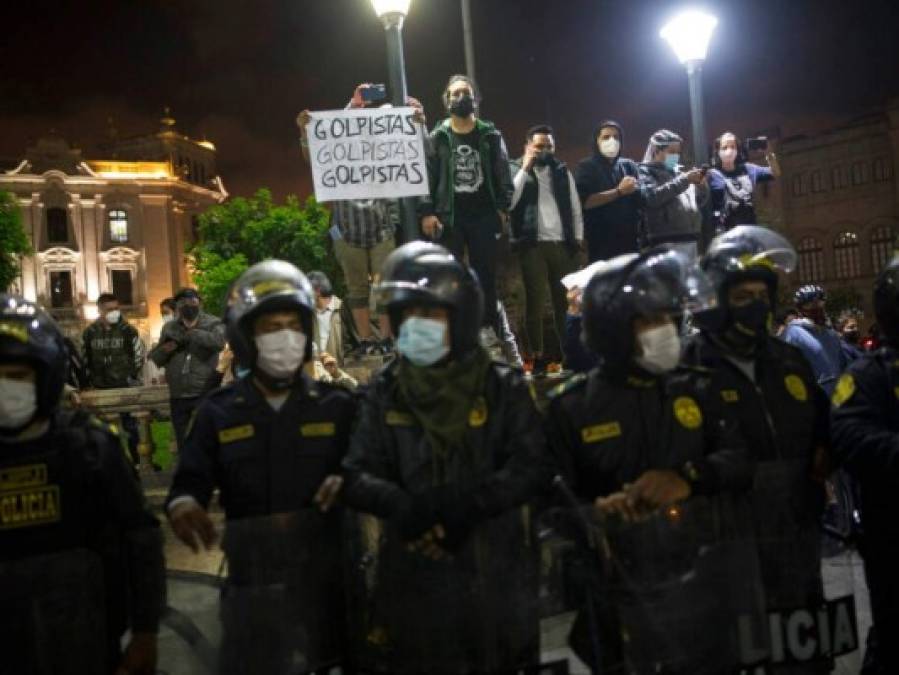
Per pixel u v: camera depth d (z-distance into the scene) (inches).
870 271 1924.2
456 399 122.0
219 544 125.4
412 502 116.3
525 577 124.3
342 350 297.7
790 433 142.7
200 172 2746.1
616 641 125.8
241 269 2027.6
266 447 130.7
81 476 119.8
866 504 137.9
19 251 1651.1
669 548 126.3
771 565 135.0
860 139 1926.7
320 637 127.8
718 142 316.5
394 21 244.8
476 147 269.9
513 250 302.5
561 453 131.6
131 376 398.3
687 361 146.3
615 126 293.1
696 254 296.4
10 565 114.7
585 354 228.4
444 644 122.0
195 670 125.2
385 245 301.0
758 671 130.6
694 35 294.7
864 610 164.7
